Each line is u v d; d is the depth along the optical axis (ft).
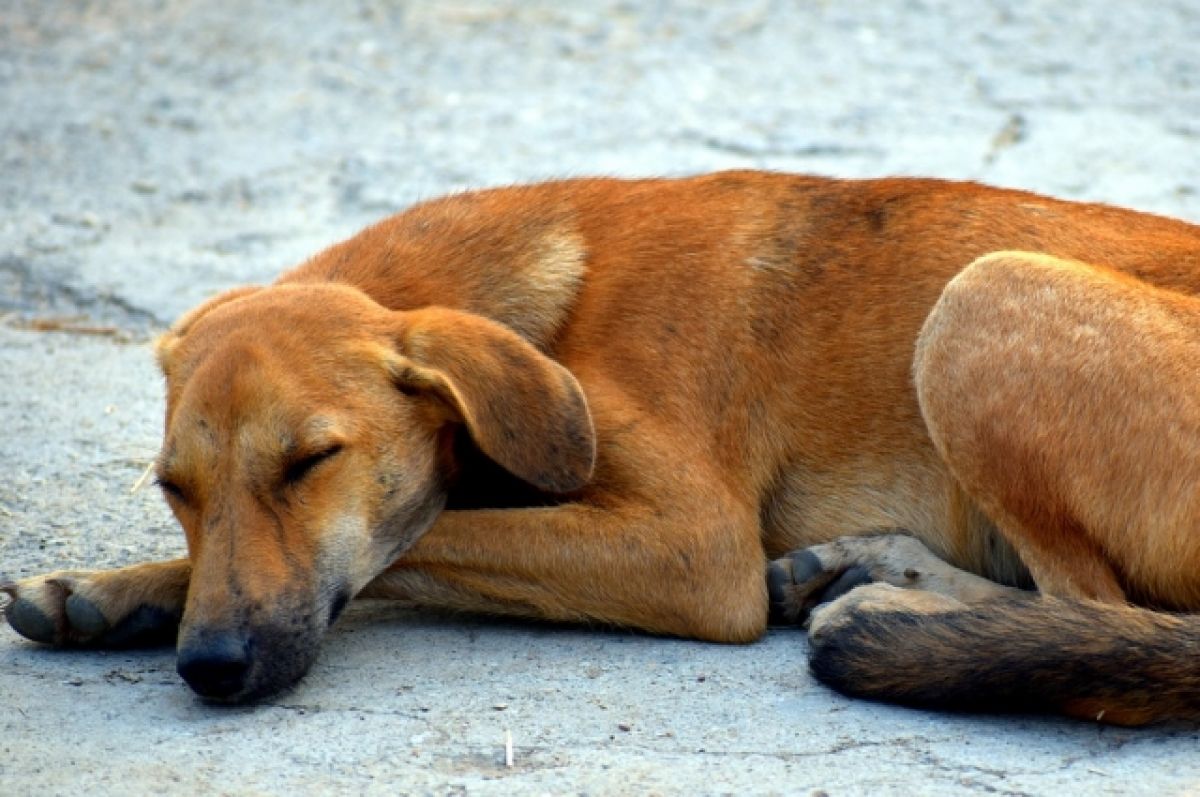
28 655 28.32
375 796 23.04
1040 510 27.40
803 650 28.40
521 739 24.77
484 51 70.28
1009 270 27.96
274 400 25.85
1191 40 69.72
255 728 25.14
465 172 56.70
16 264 49.62
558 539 28.25
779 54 69.10
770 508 30.37
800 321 30.25
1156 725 25.21
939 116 61.31
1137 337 27.27
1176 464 26.78
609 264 30.25
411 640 28.78
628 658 27.94
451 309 28.55
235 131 61.77
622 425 28.55
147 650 28.58
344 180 56.54
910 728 25.16
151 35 72.54
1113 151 57.36
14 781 23.58
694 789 23.15
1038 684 25.02
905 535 29.78
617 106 63.52
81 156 59.26
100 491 35.83
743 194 31.73
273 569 25.48
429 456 27.76
